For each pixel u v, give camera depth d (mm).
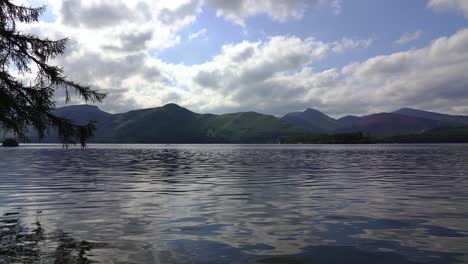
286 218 13141
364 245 9664
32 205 16000
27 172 33938
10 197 18406
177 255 8766
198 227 11734
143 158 65688
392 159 60375
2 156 69438
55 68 15391
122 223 12312
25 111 14547
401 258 8570
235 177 29266
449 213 14023
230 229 11461
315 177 29094
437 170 36469
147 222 12477
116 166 43031
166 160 58656
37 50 14867
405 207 15359
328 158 64750
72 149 126875
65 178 28469
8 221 12602
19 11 14594
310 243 9867
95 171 35469
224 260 8414
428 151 108312
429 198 17953
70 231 11141
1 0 14203
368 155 78875
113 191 20828
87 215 13688
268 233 10953
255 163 49594
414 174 31688
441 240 10117
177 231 11180
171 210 14742
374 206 15625
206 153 96812
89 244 9672
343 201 17047
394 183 24625
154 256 8664
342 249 9320
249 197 18359
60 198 18109
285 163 49469
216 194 19516
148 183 24969
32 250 9102
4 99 13766
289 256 8734
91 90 16188
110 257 8570
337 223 12312
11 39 14344
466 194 19344
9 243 9734
